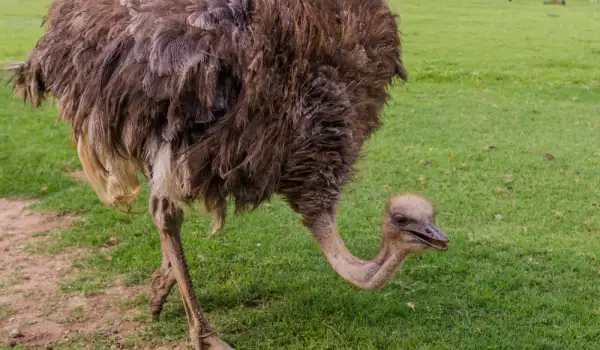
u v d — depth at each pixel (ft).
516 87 41.14
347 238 19.35
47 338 14.71
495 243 18.94
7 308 15.88
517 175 24.70
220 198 12.18
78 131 12.84
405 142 28.81
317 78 11.75
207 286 16.80
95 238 19.40
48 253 18.70
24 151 26.58
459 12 82.58
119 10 12.23
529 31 66.18
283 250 18.66
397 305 15.67
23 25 61.77
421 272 17.28
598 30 67.92
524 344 14.20
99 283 17.08
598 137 29.94
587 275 17.20
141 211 21.24
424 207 10.79
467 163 25.91
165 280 15.06
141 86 11.52
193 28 11.41
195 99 11.41
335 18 12.24
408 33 62.59
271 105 11.35
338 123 12.01
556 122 32.78
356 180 13.52
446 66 47.06
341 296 16.05
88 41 12.30
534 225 20.29
